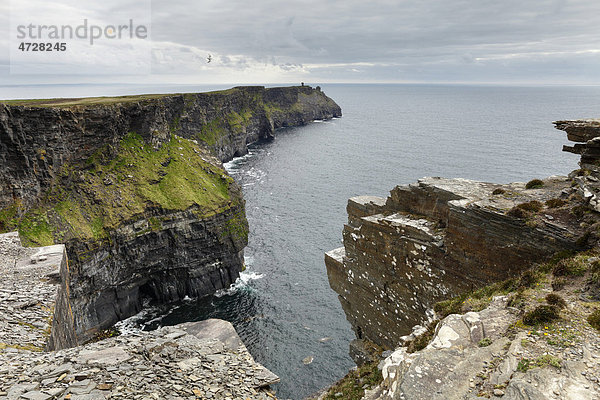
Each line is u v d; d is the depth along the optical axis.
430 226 26.14
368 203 32.94
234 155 184.25
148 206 71.81
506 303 15.47
